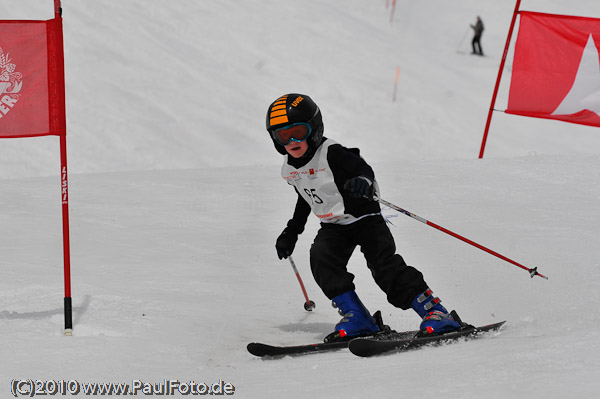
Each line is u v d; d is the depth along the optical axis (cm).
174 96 3594
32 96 785
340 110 3759
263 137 3369
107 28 4106
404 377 489
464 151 3491
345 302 691
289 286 993
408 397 435
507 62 4978
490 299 899
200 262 1114
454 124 3788
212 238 1296
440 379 466
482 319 816
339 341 678
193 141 3225
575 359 468
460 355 540
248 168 2188
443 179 1789
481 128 3791
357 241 707
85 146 3053
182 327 759
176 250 1198
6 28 772
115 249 1192
